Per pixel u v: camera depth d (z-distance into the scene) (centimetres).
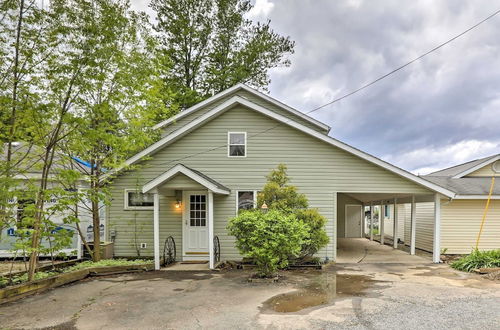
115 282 700
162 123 1085
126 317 471
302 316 470
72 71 648
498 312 482
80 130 709
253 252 699
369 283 680
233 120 1000
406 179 952
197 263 932
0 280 639
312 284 673
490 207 1139
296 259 872
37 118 656
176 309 507
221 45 1952
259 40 1878
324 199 967
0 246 966
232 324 439
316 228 841
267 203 859
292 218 745
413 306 513
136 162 986
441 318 456
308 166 977
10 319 465
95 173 917
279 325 434
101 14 694
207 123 1001
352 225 1819
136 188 970
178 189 912
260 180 981
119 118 852
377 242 1545
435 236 945
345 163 973
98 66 689
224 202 976
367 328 420
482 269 772
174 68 1869
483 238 1130
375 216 2498
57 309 509
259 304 532
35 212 646
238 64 1856
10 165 659
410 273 787
